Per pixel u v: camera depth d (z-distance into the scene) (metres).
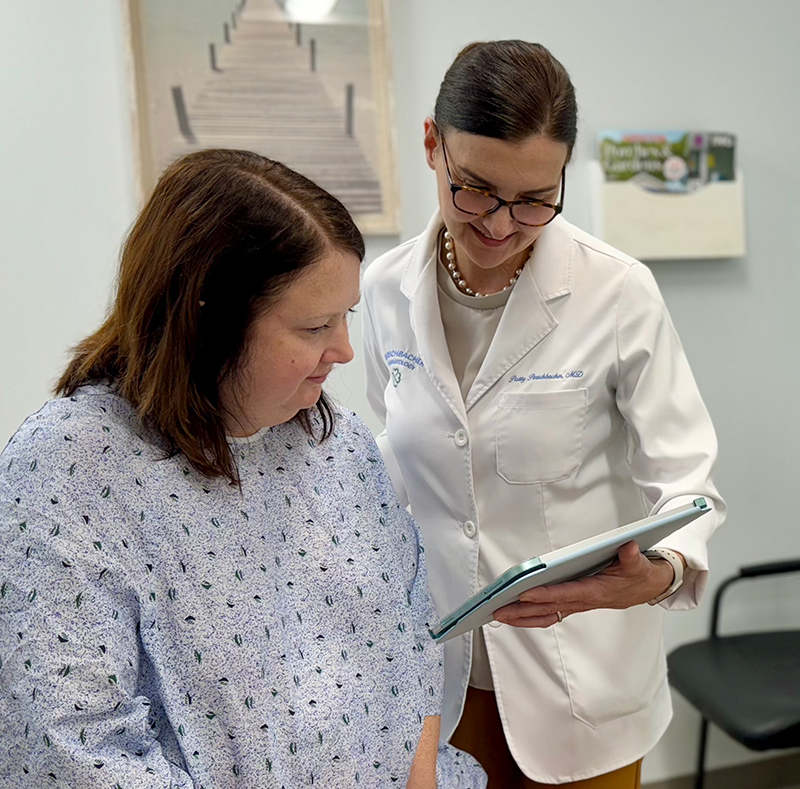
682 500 1.15
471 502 1.30
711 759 2.40
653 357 1.22
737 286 2.29
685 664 2.13
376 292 1.40
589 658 1.29
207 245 0.83
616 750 1.31
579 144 2.12
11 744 0.79
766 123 2.26
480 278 1.28
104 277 1.87
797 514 2.41
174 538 0.86
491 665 1.30
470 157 1.04
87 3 1.80
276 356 0.86
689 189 2.17
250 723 0.87
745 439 2.34
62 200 1.84
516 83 1.01
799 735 1.87
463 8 2.02
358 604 0.99
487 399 1.28
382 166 1.99
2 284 1.83
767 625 2.42
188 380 0.86
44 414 0.86
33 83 1.80
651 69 2.15
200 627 0.86
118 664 0.81
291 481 0.99
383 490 1.10
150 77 1.84
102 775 0.77
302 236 0.84
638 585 1.06
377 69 1.96
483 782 1.13
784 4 2.23
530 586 0.96
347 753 0.93
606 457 1.30
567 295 1.25
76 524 0.81
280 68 1.91
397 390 1.36
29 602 0.78
